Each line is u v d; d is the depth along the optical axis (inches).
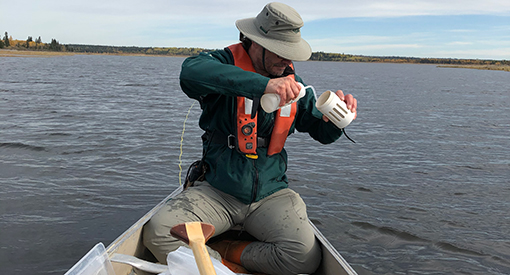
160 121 406.0
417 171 247.8
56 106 482.9
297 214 79.0
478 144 342.3
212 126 82.0
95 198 177.6
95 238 141.3
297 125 90.2
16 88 711.7
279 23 72.7
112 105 526.0
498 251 146.6
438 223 168.6
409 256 140.4
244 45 81.4
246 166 79.0
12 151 248.1
